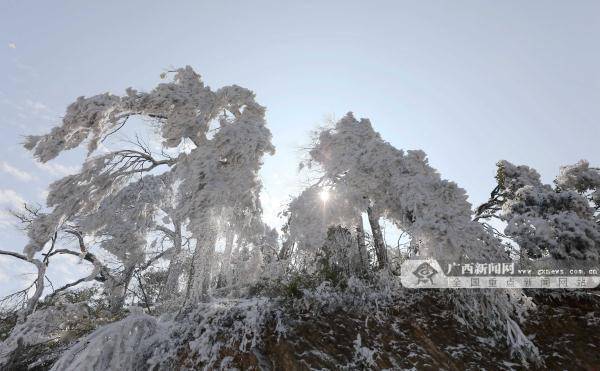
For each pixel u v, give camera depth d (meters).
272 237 16.25
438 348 6.62
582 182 11.53
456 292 7.59
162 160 12.60
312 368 6.07
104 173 11.57
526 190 9.41
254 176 10.07
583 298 7.61
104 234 14.99
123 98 10.85
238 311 7.55
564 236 7.80
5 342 9.09
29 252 10.21
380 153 9.58
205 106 11.57
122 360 6.93
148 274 15.02
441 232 7.41
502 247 7.68
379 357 6.43
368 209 10.23
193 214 9.52
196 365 6.61
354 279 8.34
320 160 10.95
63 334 9.54
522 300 7.42
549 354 6.36
